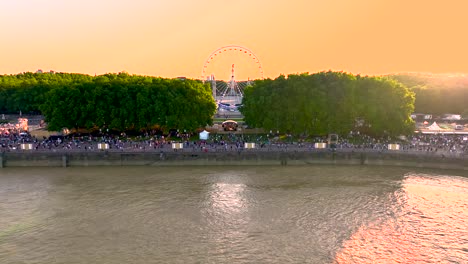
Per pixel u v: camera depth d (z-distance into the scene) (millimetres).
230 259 48531
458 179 87375
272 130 128250
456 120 166625
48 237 55250
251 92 135750
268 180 86000
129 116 122250
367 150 104625
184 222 60719
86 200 71375
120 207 67500
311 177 88688
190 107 125062
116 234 56219
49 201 70875
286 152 102750
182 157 101875
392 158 102188
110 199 71875
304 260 48562
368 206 68312
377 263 48219
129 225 59531
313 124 121000
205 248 51625
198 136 127938
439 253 51031
